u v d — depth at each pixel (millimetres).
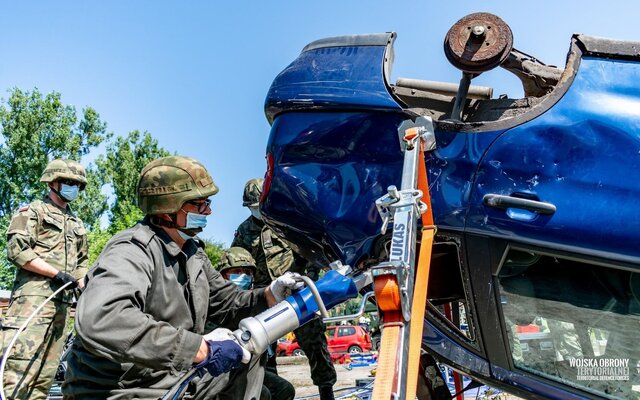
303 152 2820
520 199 2400
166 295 2301
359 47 2861
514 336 2502
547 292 2451
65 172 4605
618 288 2357
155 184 2359
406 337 1706
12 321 4219
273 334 2037
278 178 2865
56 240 4520
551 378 2438
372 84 2727
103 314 1976
